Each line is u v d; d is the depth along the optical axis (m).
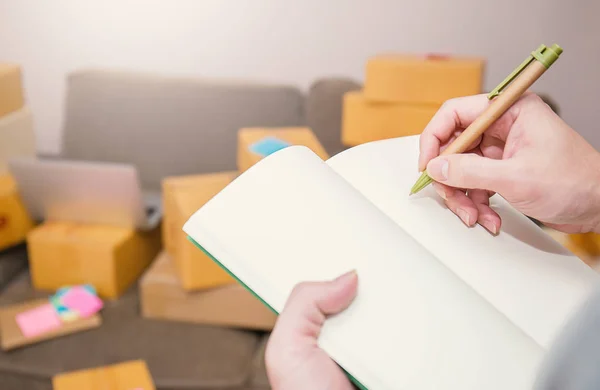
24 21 2.22
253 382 1.36
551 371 0.49
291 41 2.09
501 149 0.68
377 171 0.66
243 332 1.52
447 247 0.59
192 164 1.98
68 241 1.59
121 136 2.01
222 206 0.54
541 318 0.55
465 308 0.50
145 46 2.18
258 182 0.55
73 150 2.05
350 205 0.55
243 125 1.96
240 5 2.07
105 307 1.58
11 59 2.28
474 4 1.95
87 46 2.21
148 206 1.87
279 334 0.48
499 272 0.58
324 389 0.46
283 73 2.14
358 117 1.63
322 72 2.12
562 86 1.98
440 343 0.48
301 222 0.53
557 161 0.60
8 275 1.75
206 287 1.50
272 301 0.50
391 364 0.47
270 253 0.52
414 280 0.51
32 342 1.43
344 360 0.47
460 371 0.47
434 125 0.67
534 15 1.92
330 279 0.50
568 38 1.92
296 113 1.96
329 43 2.07
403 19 2.00
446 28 1.99
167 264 1.61
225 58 2.15
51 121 2.34
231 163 1.96
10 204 1.74
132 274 1.71
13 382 1.36
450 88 1.54
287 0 2.04
